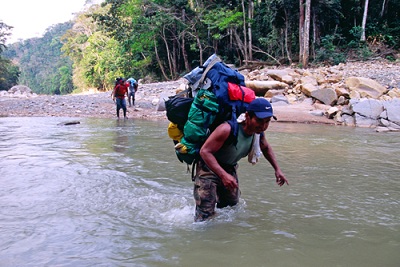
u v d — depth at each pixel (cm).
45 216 364
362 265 268
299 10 2855
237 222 350
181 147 347
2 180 491
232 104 341
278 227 338
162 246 298
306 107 1424
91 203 403
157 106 1656
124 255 282
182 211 380
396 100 1227
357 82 1502
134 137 897
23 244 302
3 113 1630
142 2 3506
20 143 804
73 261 273
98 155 665
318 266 266
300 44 2773
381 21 3173
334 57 2747
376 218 362
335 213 375
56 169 553
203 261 273
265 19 3244
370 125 1166
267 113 330
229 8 3356
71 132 993
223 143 340
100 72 5941
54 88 10350
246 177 514
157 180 495
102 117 1470
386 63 2591
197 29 3503
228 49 3509
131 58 4312
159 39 3881
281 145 782
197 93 345
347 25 3191
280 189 457
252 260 274
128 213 373
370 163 609
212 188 353
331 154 685
